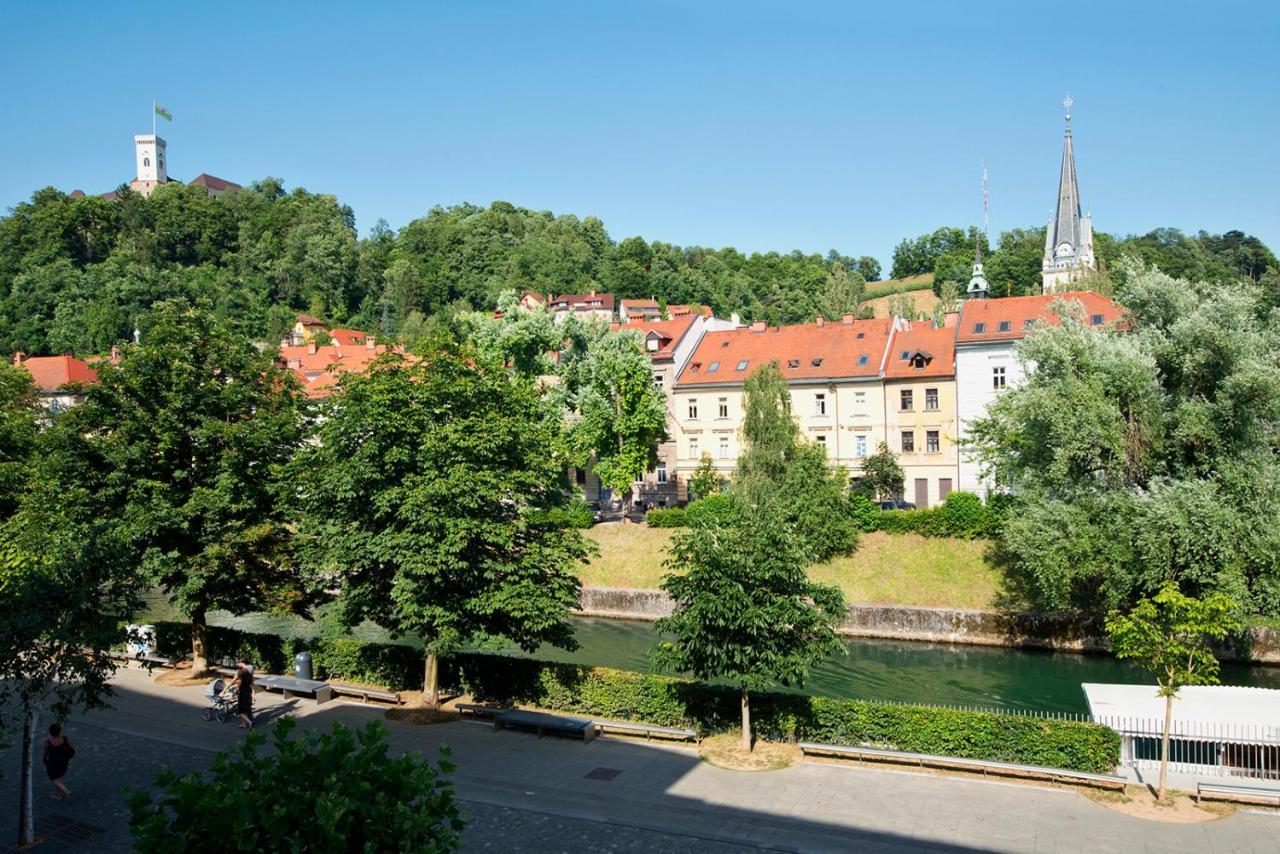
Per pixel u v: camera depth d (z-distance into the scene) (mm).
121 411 31109
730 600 24500
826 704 26156
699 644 24891
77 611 19266
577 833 19625
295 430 32438
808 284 190375
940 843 19250
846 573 53250
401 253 194625
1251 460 37500
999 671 42000
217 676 33156
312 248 171875
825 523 53719
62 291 134250
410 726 27438
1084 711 35750
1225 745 24703
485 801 21406
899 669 42625
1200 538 36281
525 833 19594
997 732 24422
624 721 28047
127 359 31562
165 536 31062
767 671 24234
